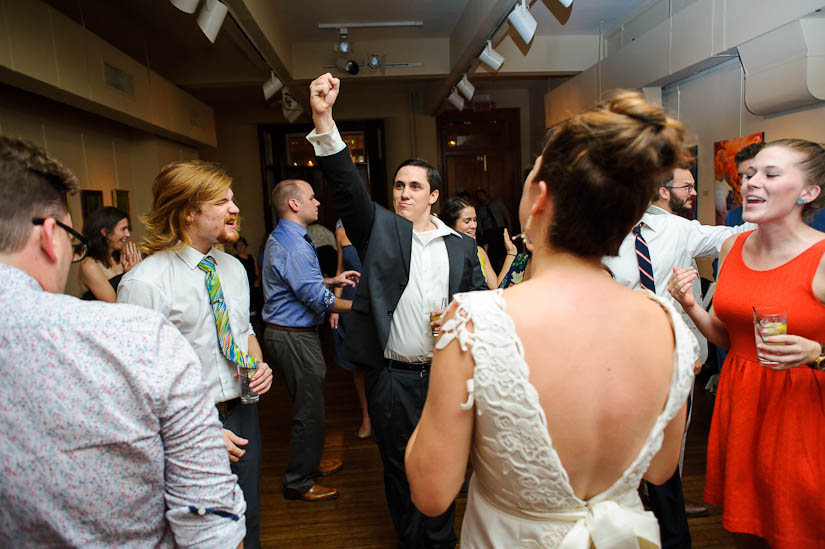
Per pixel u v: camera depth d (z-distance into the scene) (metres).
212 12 3.31
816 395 1.28
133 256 2.46
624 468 0.73
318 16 4.87
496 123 8.15
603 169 0.63
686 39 3.67
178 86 5.85
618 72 4.67
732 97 3.53
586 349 0.68
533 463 0.68
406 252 1.82
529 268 1.29
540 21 5.07
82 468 0.66
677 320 0.74
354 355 1.88
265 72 5.77
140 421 0.69
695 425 3.18
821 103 2.83
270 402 3.96
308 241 2.51
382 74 5.70
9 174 0.71
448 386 0.69
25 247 0.73
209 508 0.74
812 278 1.32
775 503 1.33
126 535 0.71
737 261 1.52
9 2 2.79
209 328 1.57
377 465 2.86
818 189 1.32
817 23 2.69
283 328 2.45
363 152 8.50
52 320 0.68
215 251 1.71
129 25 4.73
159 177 1.54
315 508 2.43
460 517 2.32
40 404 0.65
